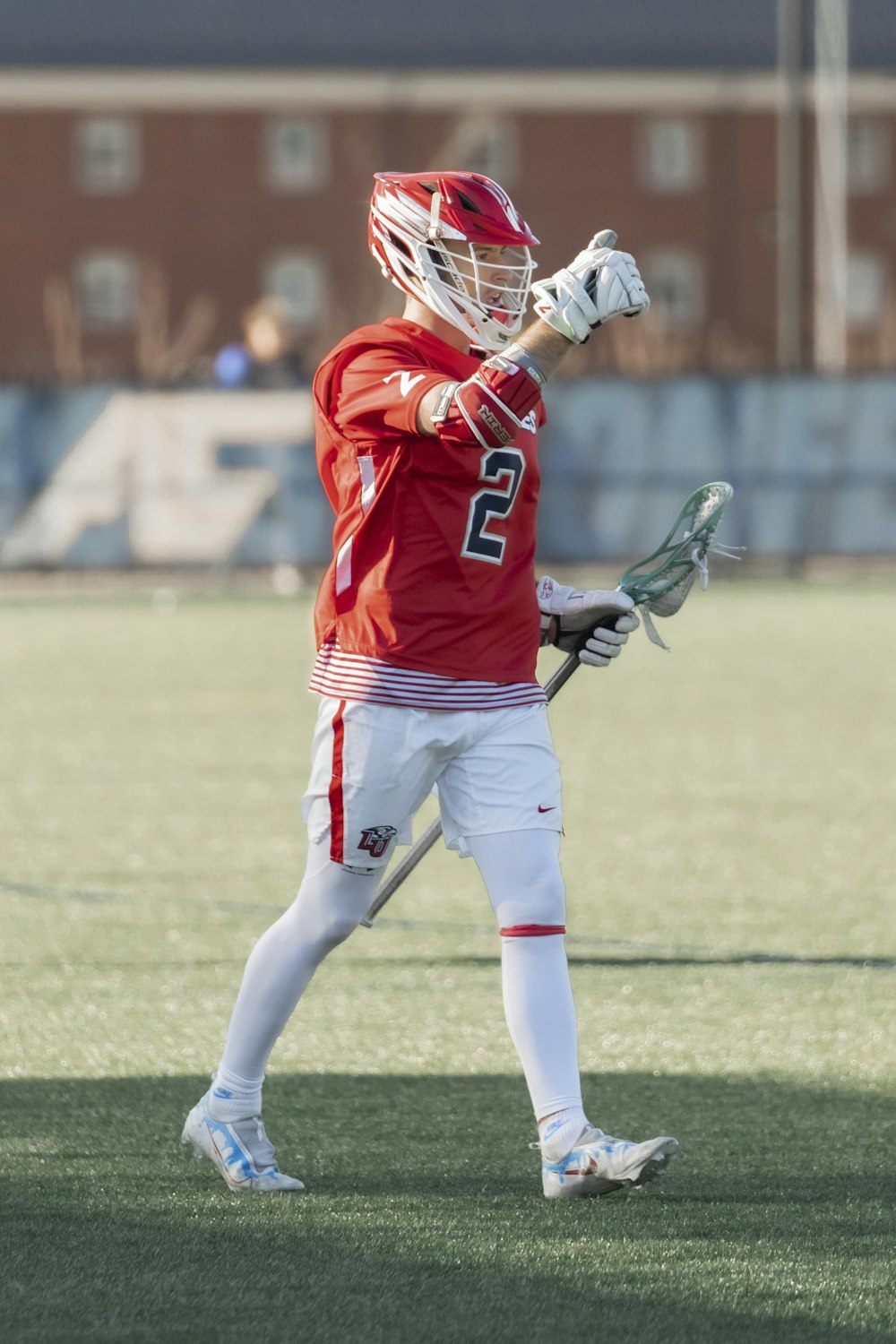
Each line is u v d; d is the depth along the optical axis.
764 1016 19.31
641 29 187.12
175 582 80.31
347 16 187.00
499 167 187.88
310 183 187.75
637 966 21.55
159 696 47.56
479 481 13.51
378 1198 13.69
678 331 190.12
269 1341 11.04
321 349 145.38
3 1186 13.96
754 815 31.52
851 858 27.88
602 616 14.70
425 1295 11.72
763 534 77.19
